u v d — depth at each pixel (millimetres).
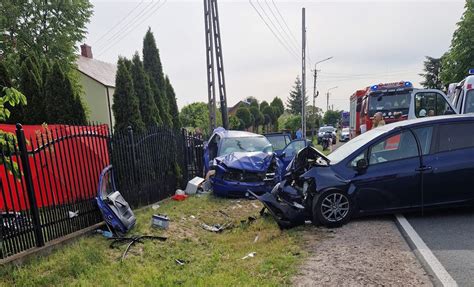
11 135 4504
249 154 8898
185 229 6148
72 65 19844
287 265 3932
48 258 4574
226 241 5547
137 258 4695
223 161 8594
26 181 4676
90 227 5703
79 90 19719
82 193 5859
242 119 42969
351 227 5039
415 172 5105
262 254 4551
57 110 9742
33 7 18672
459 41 23531
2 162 4164
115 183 6895
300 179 5555
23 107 9367
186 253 4996
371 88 13383
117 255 4785
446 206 5133
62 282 3951
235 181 8281
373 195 5164
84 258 4547
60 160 5480
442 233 4469
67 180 5566
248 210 7371
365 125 13531
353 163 5367
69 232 5391
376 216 5453
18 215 4578
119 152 7039
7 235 4371
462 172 5066
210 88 16547
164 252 5004
